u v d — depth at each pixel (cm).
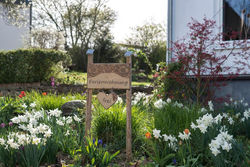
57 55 1263
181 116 377
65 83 1210
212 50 614
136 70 1894
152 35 2431
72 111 545
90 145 321
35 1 2555
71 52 2438
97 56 2466
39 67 1221
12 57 1156
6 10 2186
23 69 1163
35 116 391
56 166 324
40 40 1764
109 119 417
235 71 587
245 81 575
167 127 353
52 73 1291
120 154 370
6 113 545
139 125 413
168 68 618
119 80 356
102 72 364
